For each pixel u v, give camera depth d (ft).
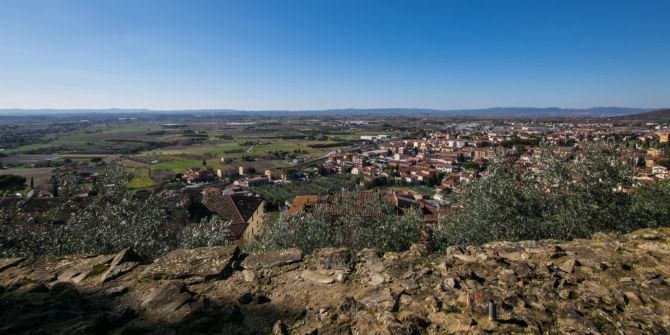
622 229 45.88
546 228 46.60
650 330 18.53
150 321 20.20
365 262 27.73
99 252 47.09
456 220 56.95
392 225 57.93
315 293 23.67
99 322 18.95
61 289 23.12
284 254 28.99
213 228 61.16
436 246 58.18
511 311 20.29
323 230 57.67
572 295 22.21
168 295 22.41
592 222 46.24
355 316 20.66
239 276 26.07
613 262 26.17
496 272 25.55
